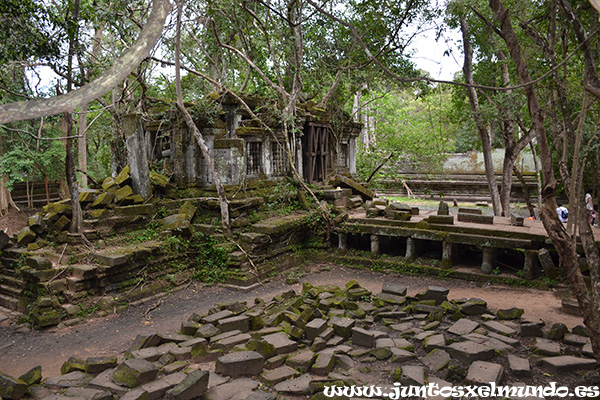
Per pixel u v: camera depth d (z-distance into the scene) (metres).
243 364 5.66
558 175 20.75
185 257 11.19
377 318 7.84
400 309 8.15
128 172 11.48
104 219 10.20
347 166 17.89
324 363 5.77
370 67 14.56
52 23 9.04
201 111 11.85
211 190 12.05
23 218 17.47
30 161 14.80
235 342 6.51
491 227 11.30
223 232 11.34
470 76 16.08
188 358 6.22
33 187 19.36
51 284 8.56
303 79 15.11
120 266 9.45
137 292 9.67
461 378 5.53
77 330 8.14
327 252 13.25
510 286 10.32
